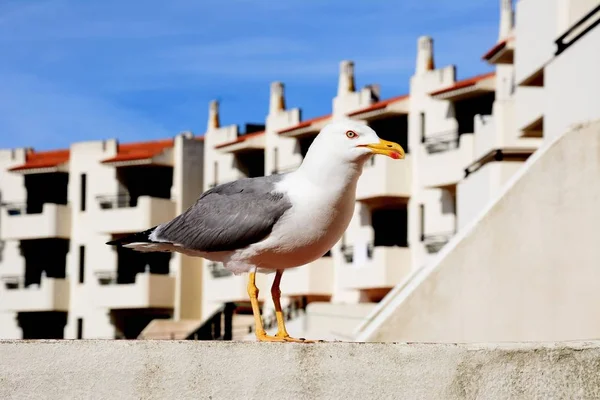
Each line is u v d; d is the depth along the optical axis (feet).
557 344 22.16
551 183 43.01
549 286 42.63
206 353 21.56
